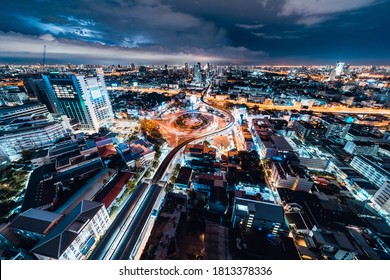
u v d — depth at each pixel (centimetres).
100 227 8862
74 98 19838
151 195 10675
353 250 8056
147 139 19462
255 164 14962
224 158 16050
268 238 8406
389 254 8625
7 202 10619
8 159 15075
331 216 10000
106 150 15238
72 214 8269
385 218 10725
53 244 6825
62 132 18288
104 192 11081
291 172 12612
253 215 8600
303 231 9456
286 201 10888
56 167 13025
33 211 8681
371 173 13575
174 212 9725
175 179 12975
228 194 11712
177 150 17675
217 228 8819
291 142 18962
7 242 8019
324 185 12975
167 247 8044
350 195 12231
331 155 16475
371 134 19562
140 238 8531
